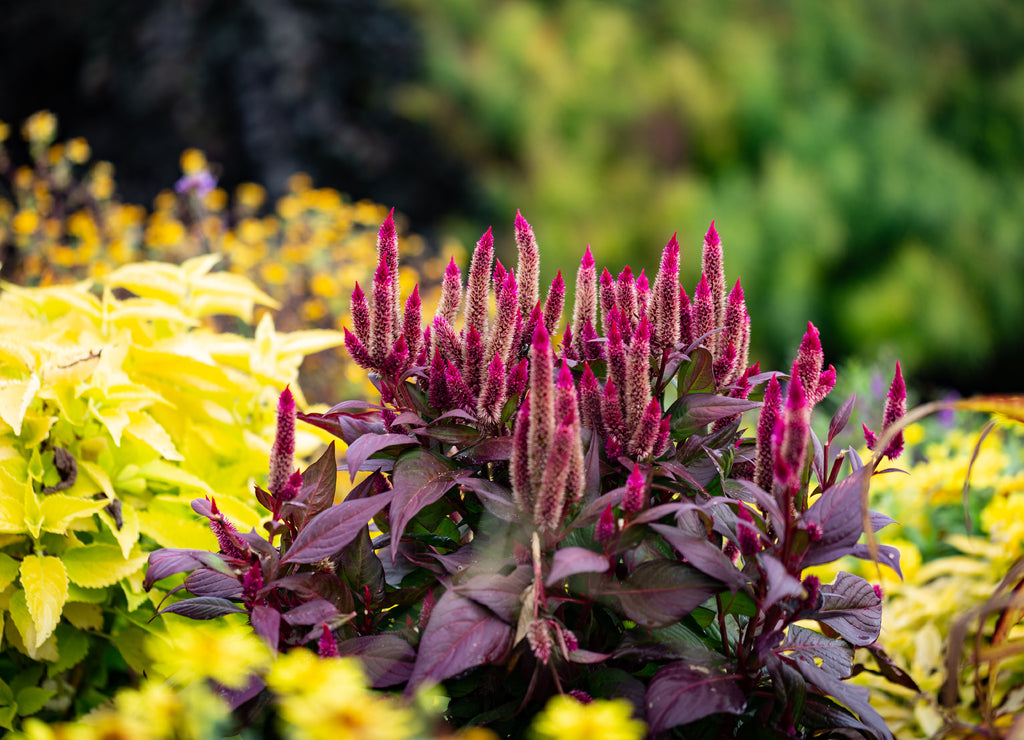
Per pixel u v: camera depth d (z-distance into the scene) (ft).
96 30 22.52
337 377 11.03
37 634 5.44
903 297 24.20
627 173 25.20
